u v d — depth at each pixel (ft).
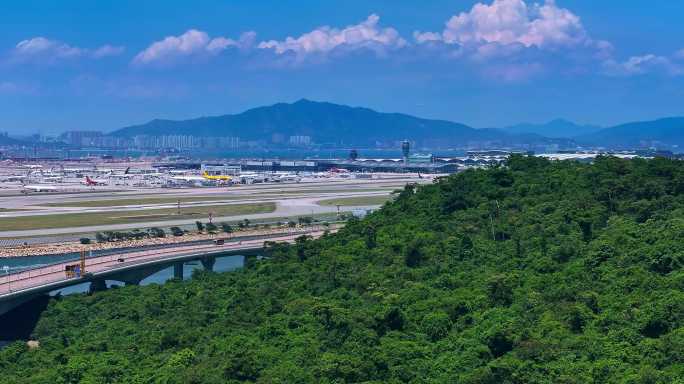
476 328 476.13
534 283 547.90
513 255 650.02
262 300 648.79
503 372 403.54
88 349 570.05
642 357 407.23
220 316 627.05
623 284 508.94
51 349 596.70
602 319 461.37
